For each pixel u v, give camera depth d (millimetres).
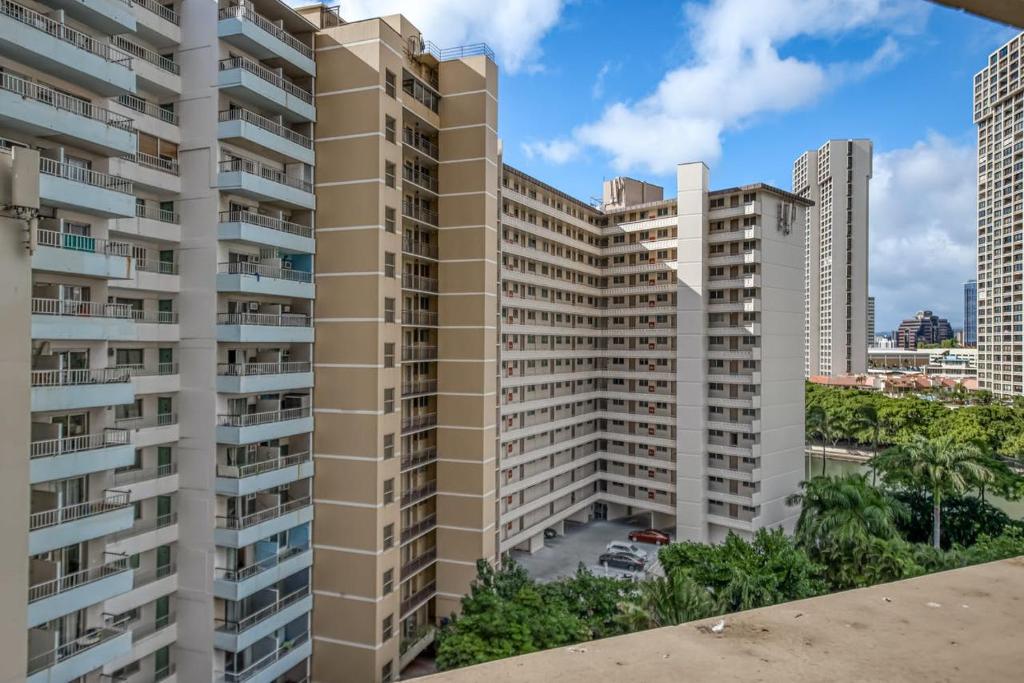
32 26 20266
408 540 36812
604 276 67438
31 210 9188
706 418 58094
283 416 31219
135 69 26828
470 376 39406
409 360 37594
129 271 22906
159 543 27547
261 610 29234
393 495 33156
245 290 28000
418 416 38844
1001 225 110375
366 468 31844
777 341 57594
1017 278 106438
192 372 28578
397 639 33406
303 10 33969
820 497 39969
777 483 57312
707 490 58156
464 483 39406
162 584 27672
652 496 62500
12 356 9086
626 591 30906
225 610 28531
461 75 39312
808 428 76500
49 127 20688
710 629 2943
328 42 32625
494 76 39750
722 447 57250
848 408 89625
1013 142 108375
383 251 32219
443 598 39625
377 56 31672
